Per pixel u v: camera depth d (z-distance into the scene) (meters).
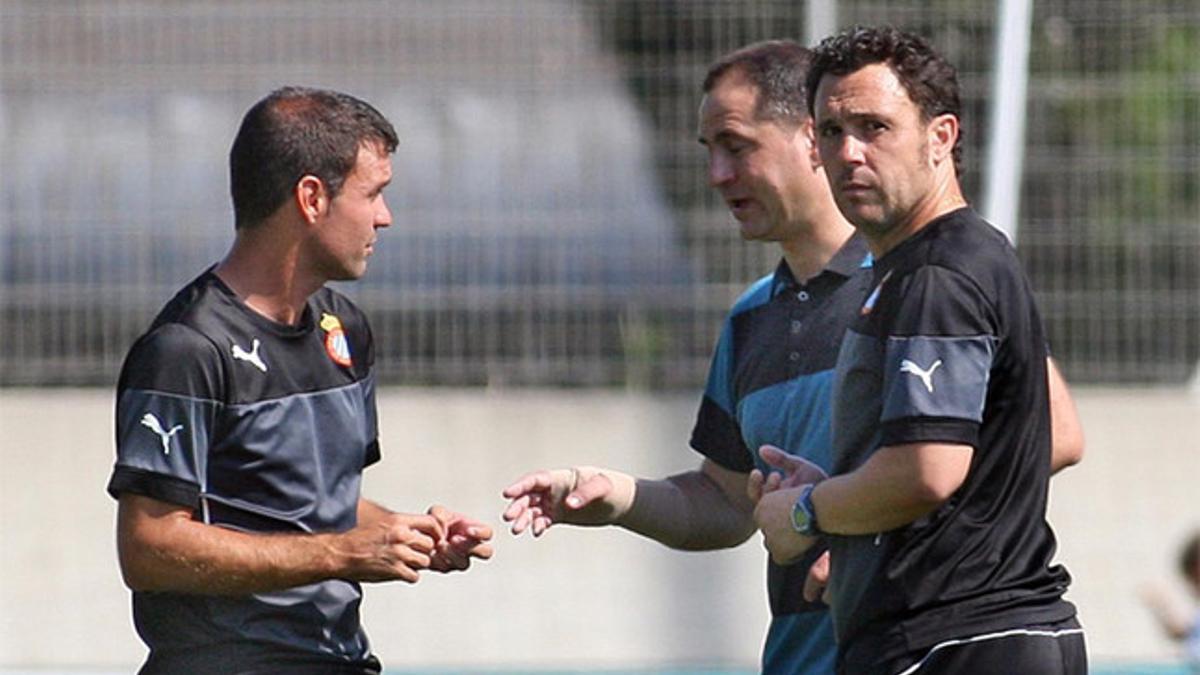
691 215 31.61
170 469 13.89
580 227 31.62
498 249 31.66
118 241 31.48
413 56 31.47
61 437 33.03
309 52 31.50
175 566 13.85
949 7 31.23
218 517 14.27
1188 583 31.84
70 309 31.62
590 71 31.53
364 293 31.67
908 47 12.94
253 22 31.47
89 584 33.00
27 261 31.48
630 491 16.06
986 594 12.64
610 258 31.72
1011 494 12.75
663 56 31.47
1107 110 31.52
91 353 31.78
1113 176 31.59
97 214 31.42
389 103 31.52
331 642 14.85
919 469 12.32
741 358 16.08
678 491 16.44
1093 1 31.45
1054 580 12.98
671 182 31.58
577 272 31.75
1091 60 31.50
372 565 13.90
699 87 31.47
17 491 32.97
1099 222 31.67
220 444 14.23
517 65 31.53
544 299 31.81
